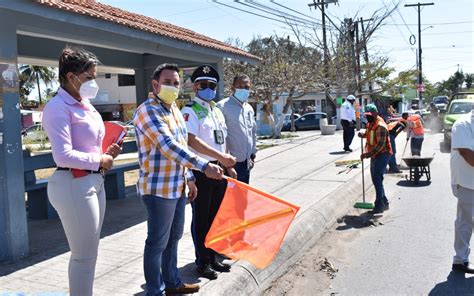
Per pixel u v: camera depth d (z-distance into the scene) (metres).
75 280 3.05
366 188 9.98
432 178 11.09
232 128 5.16
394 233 6.68
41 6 5.30
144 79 12.07
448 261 5.42
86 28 6.89
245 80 5.20
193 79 4.66
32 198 7.70
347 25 27.56
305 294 4.71
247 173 5.37
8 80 5.13
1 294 4.10
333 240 6.53
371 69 29.52
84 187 2.97
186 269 4.78
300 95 23.75
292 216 3.82
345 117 15.26
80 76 3.00
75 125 2.99
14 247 5.26
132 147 9.18
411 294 4.55
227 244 3.90
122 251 5.54
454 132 4.77
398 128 11.99
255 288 4.69
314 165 12.62
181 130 3.83
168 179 3.66
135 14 10.98
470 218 4.91
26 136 15.62
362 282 4.94
